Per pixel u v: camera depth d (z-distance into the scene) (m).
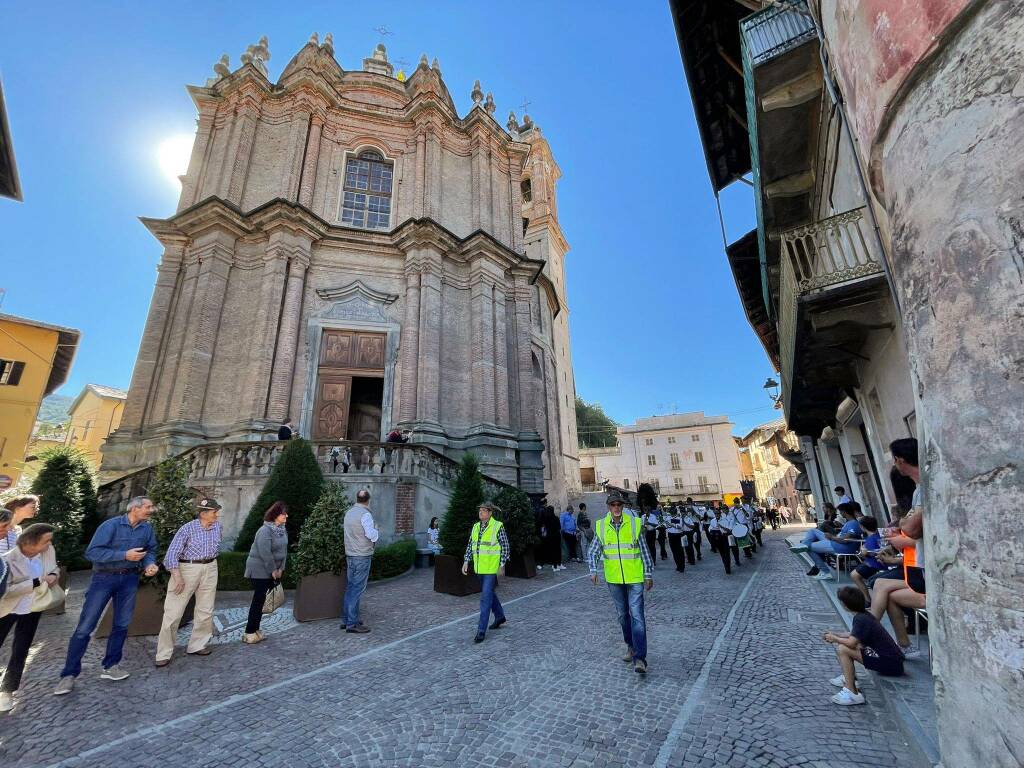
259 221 16.17
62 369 24.28
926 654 4.07
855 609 3.81
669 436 50.91
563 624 6.21
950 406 2.50
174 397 13.90
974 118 2.50
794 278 6.26
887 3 3.09
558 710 3.65
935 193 2.71
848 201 6.73
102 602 4.39
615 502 4.91
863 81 3.44
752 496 41.34
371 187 19.28
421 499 11.80
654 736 3.21
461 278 18.62
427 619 6.59
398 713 3.67
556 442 24.91
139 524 4.73
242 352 15.09
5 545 4.27
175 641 5.41
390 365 16.34
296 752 3.13
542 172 36.47
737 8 8.22
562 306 35.09
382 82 21.00
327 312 16.31
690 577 10.12
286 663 4.84
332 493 7.27
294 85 18.67
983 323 2.34
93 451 28.41
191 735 3.37
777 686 3.97
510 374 18.28
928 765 2.54
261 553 5.71
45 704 3.89
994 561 2.14
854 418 11.18
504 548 5.96
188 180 17.12
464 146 21.25
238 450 11.21
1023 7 2.32
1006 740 1.93
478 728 3.40
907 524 3.99
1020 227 2.21
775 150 8.13
